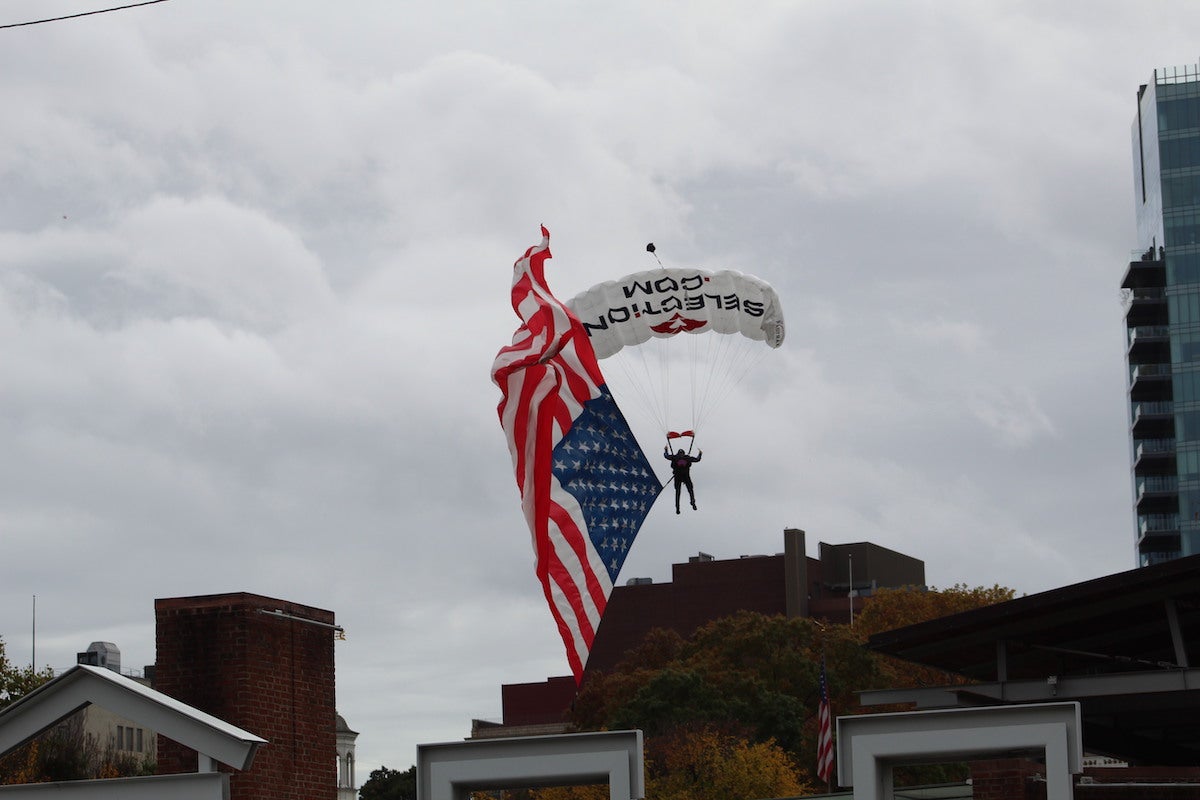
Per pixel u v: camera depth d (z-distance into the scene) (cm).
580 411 5094
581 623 5038
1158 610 6028
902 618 18262
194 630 3816
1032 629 5928
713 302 5878
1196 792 4506
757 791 14050
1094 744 6656
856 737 3031
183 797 3077
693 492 5366
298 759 3869
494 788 3006
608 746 2961
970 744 2969
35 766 5719
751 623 17788
